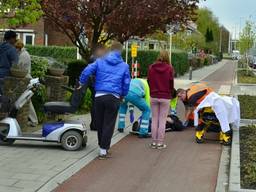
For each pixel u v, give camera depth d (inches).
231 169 300.8
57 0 610.9
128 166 327.9
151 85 389.7
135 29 652.1
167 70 385.7
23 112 417.7
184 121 511.8
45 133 362.3
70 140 361.1
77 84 360.8
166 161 346.9
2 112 381.1
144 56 1456.7
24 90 412.2
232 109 414.9
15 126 365.1
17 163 315.9
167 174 311.0
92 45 647.8
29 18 509.7
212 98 410.3
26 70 423.5
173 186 284.2
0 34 539.2
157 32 703.7
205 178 303.3
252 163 318.7
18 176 285.9
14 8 505.4
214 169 326.6
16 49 428.1
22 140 376.8
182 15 658.8
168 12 639.1
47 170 302.7
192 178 302.7
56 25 675.4
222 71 2181.3
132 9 614.9
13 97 402.9
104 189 273.9
